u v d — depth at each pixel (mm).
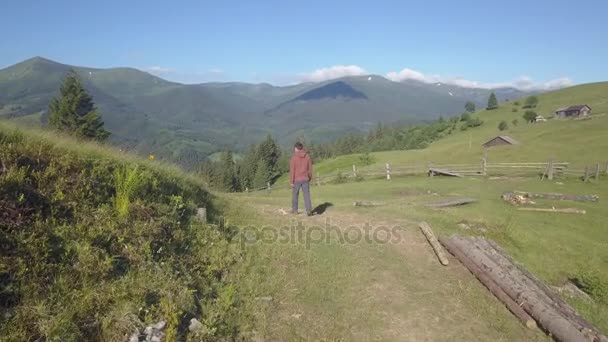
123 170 7316
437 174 36000
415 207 15062
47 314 4023
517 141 69938
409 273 7910
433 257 8992
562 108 117188
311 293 6613
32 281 4289
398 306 6566
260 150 120562
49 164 6316
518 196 20938
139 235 5973
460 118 159500
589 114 111250
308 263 7723
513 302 6836
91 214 5859
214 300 5609
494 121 136875
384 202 16531
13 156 5867
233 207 11102
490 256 8344
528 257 11953
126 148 11680
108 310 4410
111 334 4164
